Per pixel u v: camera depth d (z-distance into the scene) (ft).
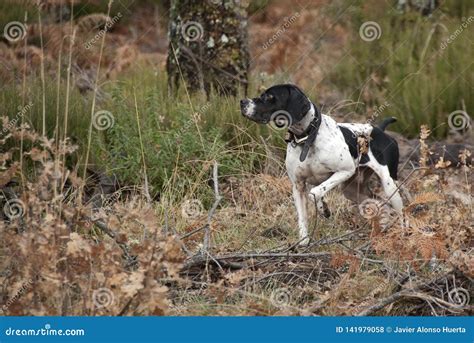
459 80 41.73
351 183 30.53
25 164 31.04
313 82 46.16
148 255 19.69
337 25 55.93
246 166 33.17
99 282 20.10
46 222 19.97
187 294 22.82
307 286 23.18
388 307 22.15
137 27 59.98
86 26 48.57
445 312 22.48
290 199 30.76
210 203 31.22
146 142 32.45
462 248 24.85
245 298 22.47
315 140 27.53
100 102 36.78
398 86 43.27
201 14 40.22
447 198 28.09
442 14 50.55
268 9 60.44
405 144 38.37
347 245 26.68
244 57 40.70
